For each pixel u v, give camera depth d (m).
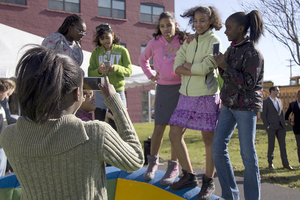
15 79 0.88
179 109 2.15
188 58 2.23
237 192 1.98
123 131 1.11
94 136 0.92
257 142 7.77
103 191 0.99
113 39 3.20
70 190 0.89
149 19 16.53
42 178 0.88
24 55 0.90
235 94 1.91
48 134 0.88
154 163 2.28
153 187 2.12
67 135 0.88
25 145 0.88
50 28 13.81
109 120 3.47
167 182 2.07
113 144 0.96
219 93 2.18
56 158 0.88
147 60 2.74
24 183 0.91
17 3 13.20
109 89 1.16
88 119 2.06
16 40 4.98
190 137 8.95
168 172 2.15
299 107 5.12
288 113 5.20
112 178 2.34
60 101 0.88
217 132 2.00
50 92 0.83
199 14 2.09
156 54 2.58
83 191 0.90
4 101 3.44
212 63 2.02
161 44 2.57
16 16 13.12
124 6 15.84
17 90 0.86
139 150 1.08
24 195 0.93
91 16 14.84
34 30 13.47
